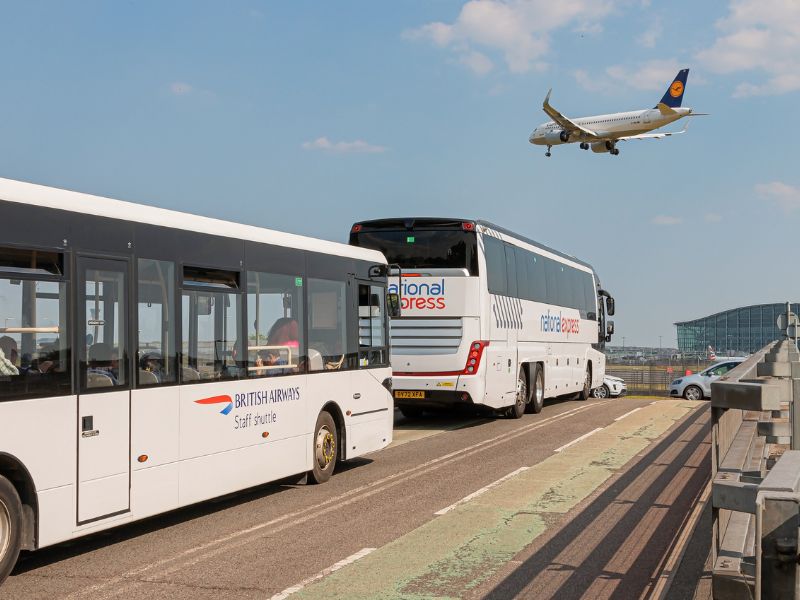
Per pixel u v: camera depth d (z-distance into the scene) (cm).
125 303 795
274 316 1048
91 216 762
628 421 2083
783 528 272
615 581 684
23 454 675
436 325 1841
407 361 1847
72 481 720
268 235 1049
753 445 604
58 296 719
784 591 272
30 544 682
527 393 2256
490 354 1892
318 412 1146
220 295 941
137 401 801
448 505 1010
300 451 1102
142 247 822
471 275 1834
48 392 701
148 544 827
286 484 1174
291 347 1087
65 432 715
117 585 677
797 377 726
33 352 690
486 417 2208
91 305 754
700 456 1430
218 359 931
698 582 674
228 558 765
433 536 846
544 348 2388
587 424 2008
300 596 641
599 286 3247
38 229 704
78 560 763
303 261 1125
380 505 1016
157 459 826
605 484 1150
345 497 1071
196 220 913
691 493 1080
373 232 1877
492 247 1936
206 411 905
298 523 919
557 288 2559
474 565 735
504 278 2016
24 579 698
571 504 1009
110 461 765
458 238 1845
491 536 845
